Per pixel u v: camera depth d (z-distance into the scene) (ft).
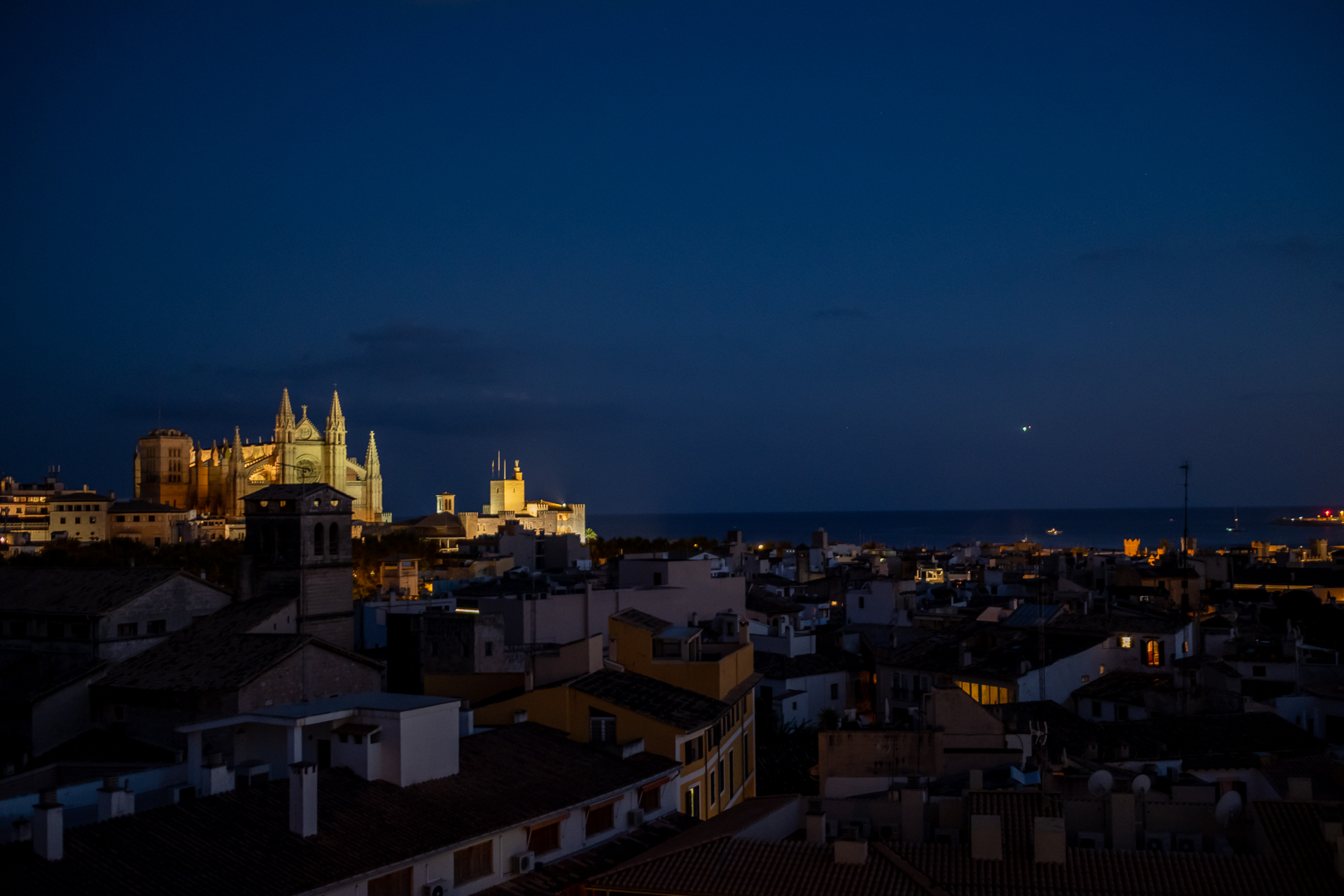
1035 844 127.65
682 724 197.67
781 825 154.51
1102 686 321.52
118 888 118.42
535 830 158.51
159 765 214.07
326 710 157.99
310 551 315.37
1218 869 124.36
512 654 286.25
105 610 278.67
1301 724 297.53
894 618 472.44
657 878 131.75
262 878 124.98
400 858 135.54
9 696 248.32
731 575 434.71
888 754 181.16
